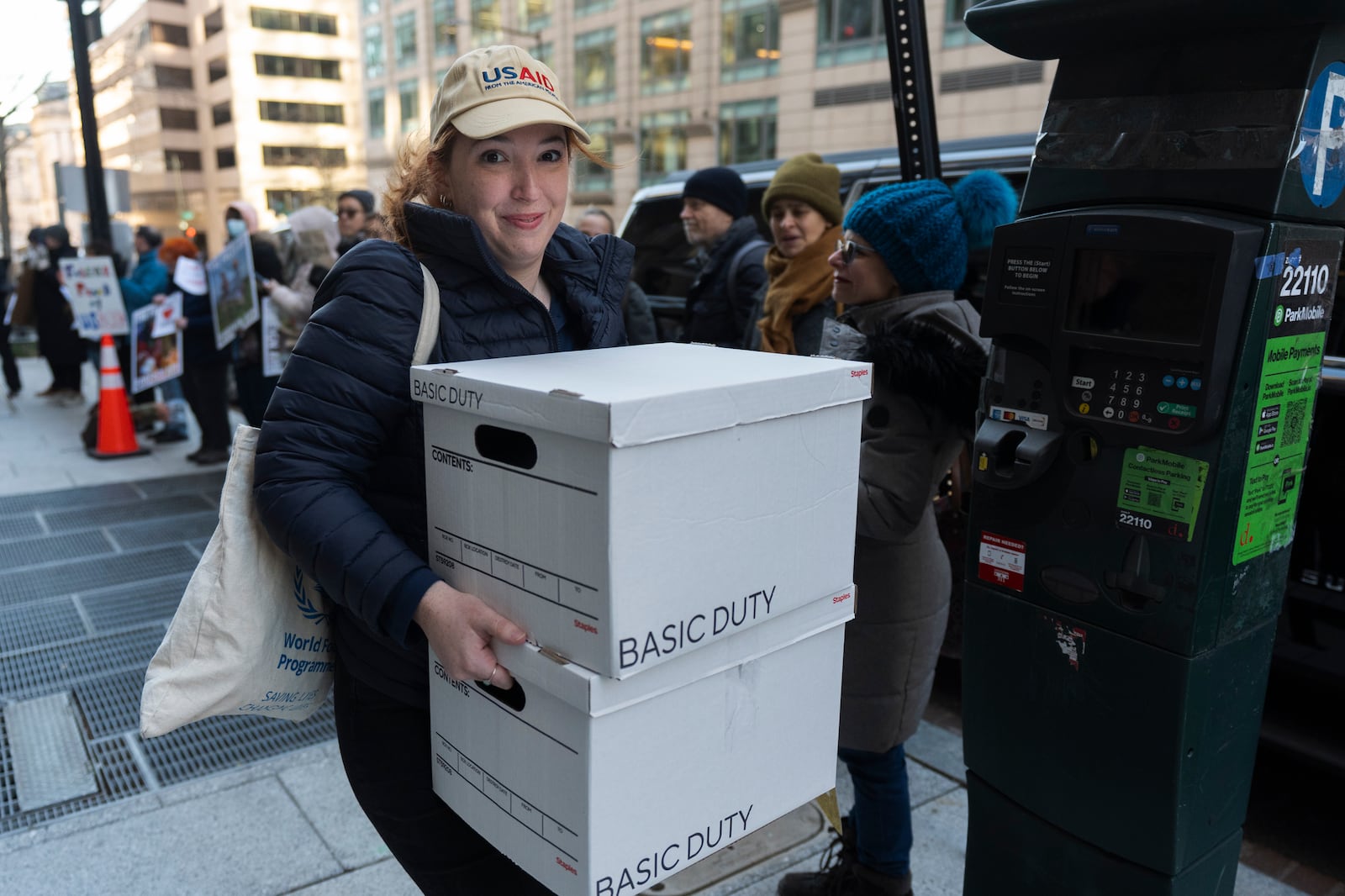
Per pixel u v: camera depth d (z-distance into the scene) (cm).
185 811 250
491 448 123
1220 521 129
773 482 107
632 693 98
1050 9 132
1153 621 135
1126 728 141
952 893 216
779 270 301
